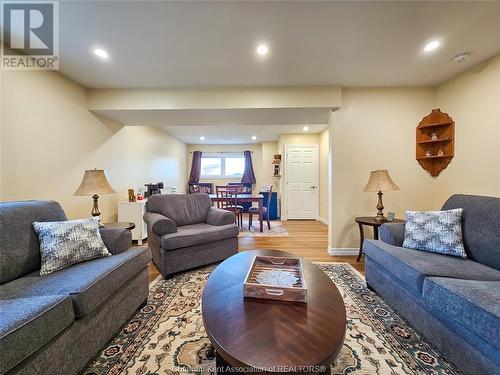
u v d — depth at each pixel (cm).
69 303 112
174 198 310
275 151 680
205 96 298
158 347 140
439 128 298
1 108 198
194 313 176
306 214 574
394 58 235
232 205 475
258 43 206
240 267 153
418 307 149
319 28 187
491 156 238
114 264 151
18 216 152
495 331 97
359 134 311
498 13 171
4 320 90
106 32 190
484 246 165
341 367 124
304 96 298
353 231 315
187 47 212
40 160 233
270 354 79
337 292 121
